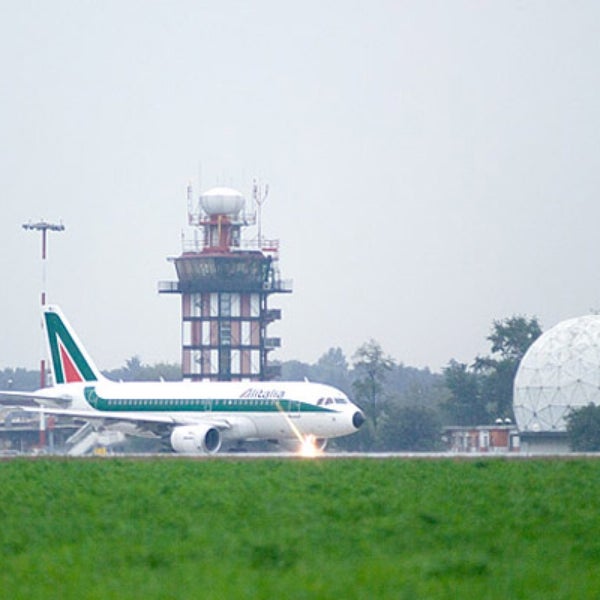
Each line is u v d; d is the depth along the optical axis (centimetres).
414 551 14225
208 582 12038
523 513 17575
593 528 15925
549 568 12925
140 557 13688
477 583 12038
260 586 11769
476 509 18075
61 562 13475
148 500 19612
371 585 11794
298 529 15925
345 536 15238
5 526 16525
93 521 16975
